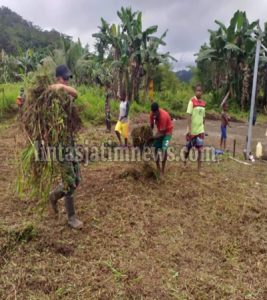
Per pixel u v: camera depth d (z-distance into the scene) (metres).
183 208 4.54
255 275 3.09
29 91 3.66
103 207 4.38
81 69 21.33
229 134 12.85
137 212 4.30
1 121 12.71
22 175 3.86
